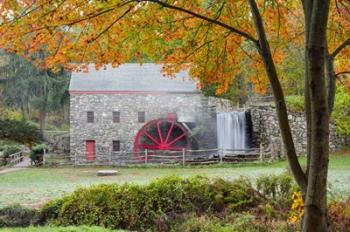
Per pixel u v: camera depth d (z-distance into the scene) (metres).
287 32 5.60
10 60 41.06
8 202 12.07
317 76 3.05
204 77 5.56
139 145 28.69
